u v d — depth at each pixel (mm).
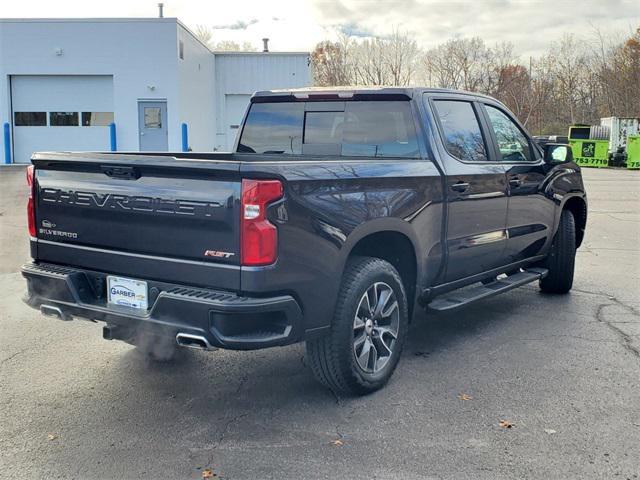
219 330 3262
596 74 50094
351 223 3707
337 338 3756
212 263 3352
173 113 25359
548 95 52656
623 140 32438
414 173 4258
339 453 3318
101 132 25578
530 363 4652
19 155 25484
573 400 3980
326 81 55469
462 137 4992
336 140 5027
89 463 3230
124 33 24875
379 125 4793
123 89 25141
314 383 4281
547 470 3139
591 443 3416
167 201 3459
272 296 3324
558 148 5883
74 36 24797
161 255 3535
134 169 3566
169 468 3178
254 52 30828
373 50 54625
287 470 3152
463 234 4812
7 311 5949
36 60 24859
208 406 3918
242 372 4496
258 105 5473
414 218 4242
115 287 3742
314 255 3486
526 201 5660
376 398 4016
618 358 4750
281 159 5273
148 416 3775
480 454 3299
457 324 5672
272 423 3674
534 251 6055
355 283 3814
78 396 4062
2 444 3422
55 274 3883
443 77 53781
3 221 11234
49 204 4027
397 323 4223
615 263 8438
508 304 6363
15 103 25219
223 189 3285
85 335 5285
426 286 4570
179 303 3330
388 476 3090
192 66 27219
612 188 20031
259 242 3234
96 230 3803
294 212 3365
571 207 6836
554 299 6555
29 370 4500
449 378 4352
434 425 3635
